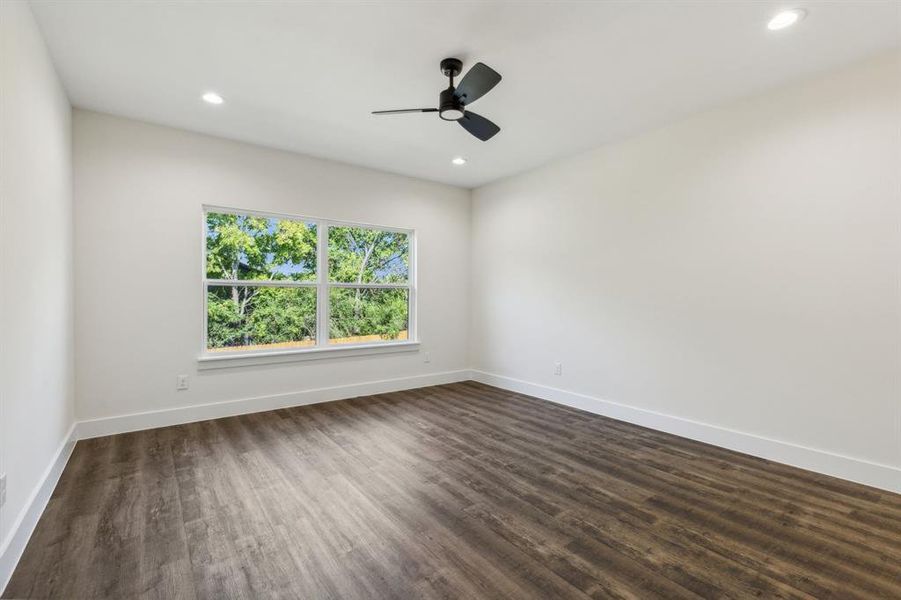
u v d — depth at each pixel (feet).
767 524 7.02
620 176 12.80
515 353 16.47
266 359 13.61
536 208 15.58
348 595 5.32
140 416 11.55
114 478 8.60
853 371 8.59
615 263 12.96
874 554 6.21
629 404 12.61
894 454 8.13
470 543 6.47
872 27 7.36
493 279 17.46
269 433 11.46
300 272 14.56
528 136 12.46
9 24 5.82
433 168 15.62
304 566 5.90
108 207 11.08
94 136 10.89
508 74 8.99
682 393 11.36
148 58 8.43
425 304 17.28
